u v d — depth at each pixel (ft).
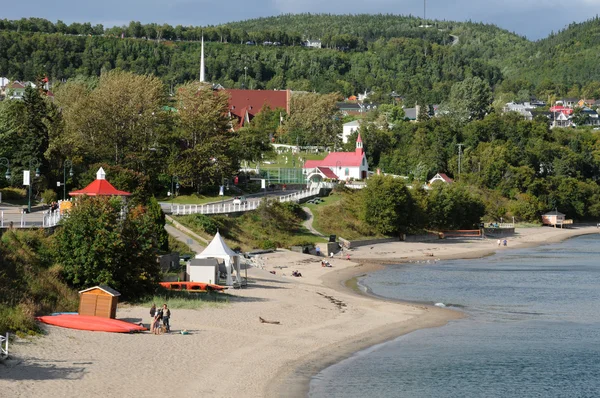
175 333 187.62
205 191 552.82
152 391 137.08
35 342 162.40
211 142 539.29
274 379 153.58
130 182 427.74
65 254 226.17
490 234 628.69
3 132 425.69
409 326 221.87
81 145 490.49
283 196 547.49
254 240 429.79
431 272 378.73
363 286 318.04
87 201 235.20
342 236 497.46
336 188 598.75
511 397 150.61
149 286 238.68
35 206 379.35
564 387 158.30
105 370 147.43
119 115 512.63
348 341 196.54
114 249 224.33
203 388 142.10
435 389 154.61
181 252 350.02
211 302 237.66
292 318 222.07
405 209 541.75
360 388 152.56
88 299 194.18
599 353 188.85
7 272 205.36
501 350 191.11
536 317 242.17
